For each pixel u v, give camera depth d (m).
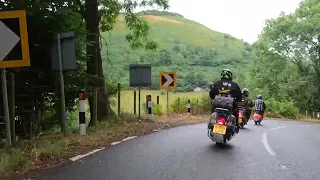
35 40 11.29
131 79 17.02
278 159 8.27
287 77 51.25
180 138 11.27
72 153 8.49
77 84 13.37
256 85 54.88
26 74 11.67
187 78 57.09
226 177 6.55
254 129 15.82
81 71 13.30
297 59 50.09
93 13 14.97
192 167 7.29
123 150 9.00
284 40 50.59
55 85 12.34
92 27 14.94
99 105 14.87
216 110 10.22
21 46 8.20
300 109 50.44
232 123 10.02
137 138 11.06
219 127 9.87
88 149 9.08
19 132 11.81
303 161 8.09
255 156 8.60
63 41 10.21
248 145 10.33
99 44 15.39
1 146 8.67
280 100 50.88
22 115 11.90
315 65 49.59
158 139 10.96
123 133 12.00
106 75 17.95
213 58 88.31
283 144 10.66
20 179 6.23
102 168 7.07
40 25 10.82
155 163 7.59
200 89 33.16
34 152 7.88
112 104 18.34
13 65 8.21
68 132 11.14
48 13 10.48
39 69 11.77
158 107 22.17
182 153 8.76
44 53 11.59
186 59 80.25
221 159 8.14
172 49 92.31
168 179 6.36
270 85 53.56
